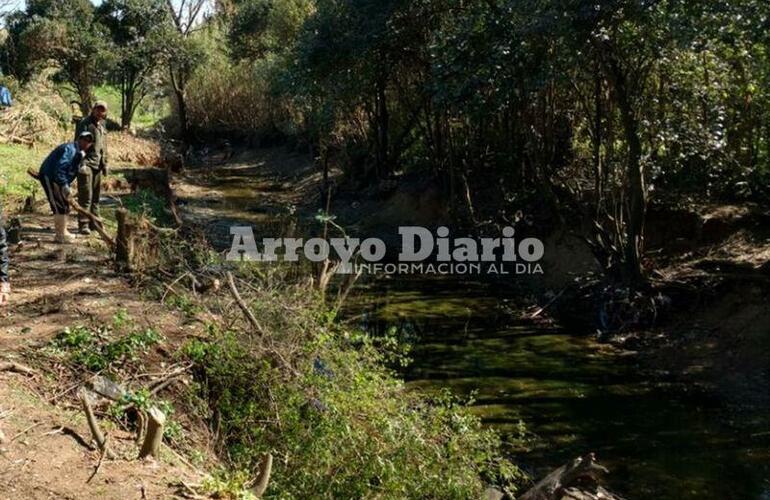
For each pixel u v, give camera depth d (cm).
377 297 1292
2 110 1955
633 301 1075
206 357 597
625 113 1043
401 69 1947
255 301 657
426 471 531
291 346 601
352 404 549
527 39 995
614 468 688
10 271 792
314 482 509
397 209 1902
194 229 1277
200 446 511
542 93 1267
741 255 1102
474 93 1131
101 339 586
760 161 1211
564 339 1061
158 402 519
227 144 3606
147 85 3716
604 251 1200
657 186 1311
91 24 3303
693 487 652
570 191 1264
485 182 1767
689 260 1159
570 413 809
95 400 492
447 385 884
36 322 621
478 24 1108
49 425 440
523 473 640
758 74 998
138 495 385
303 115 2684
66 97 3272
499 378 909
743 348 919
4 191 1304
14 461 394
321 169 2583
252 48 3572
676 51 982
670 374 916
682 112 1103
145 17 3456
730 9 804
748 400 823
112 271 819
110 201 1432
